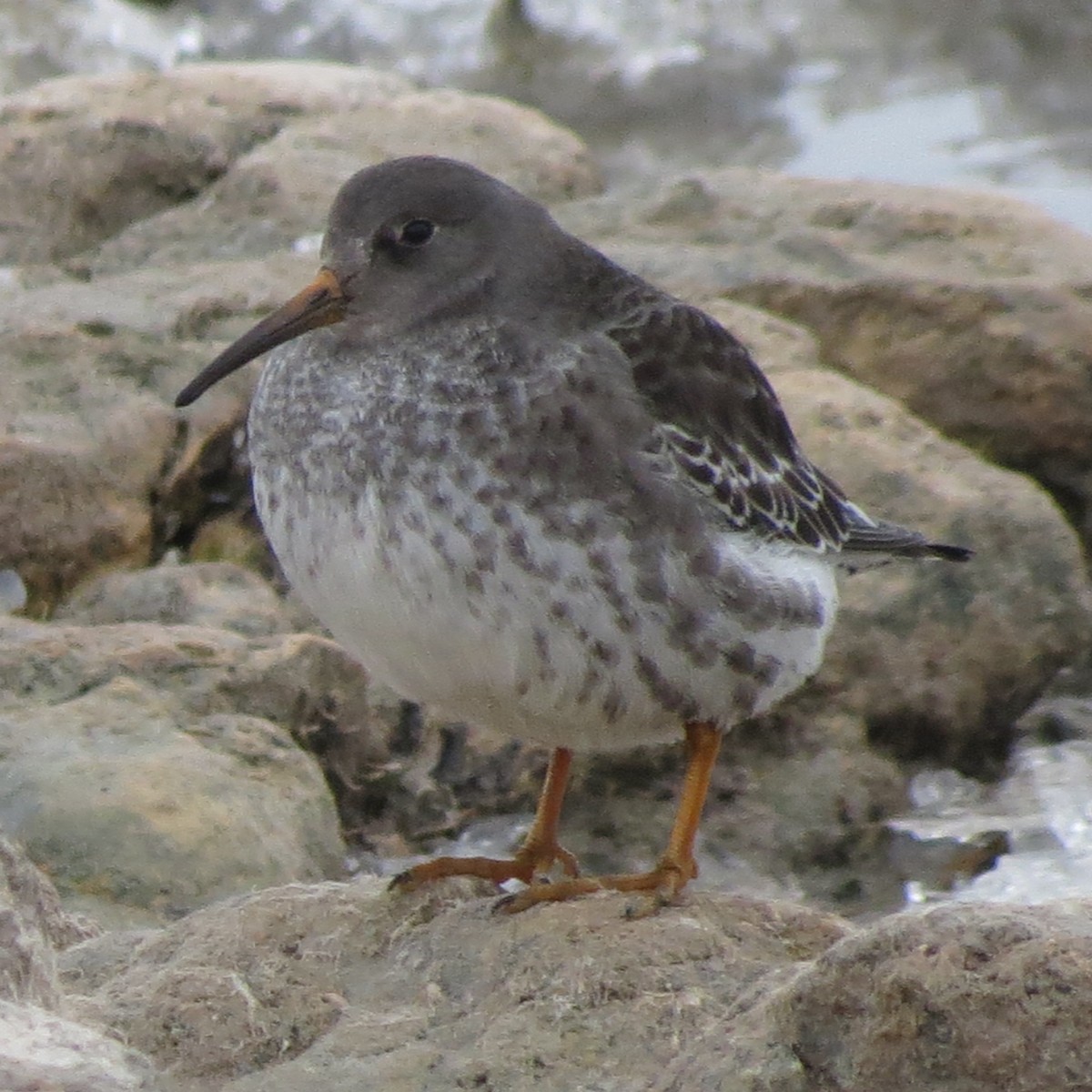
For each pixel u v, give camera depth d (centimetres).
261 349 984
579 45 2628
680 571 940
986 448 1634
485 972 877
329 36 2677
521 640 919
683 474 952
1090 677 1446
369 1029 846
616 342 973
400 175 986
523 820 1309
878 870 1298
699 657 948
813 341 1609
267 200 1852
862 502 1439
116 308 1595
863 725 1377
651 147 2461
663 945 880
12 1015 784
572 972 862
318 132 1947
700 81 2556
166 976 870
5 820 1137
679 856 955
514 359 945
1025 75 2519
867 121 2455
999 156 2355
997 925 743
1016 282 1652
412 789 1305
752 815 1320
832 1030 758
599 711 946
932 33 2602
